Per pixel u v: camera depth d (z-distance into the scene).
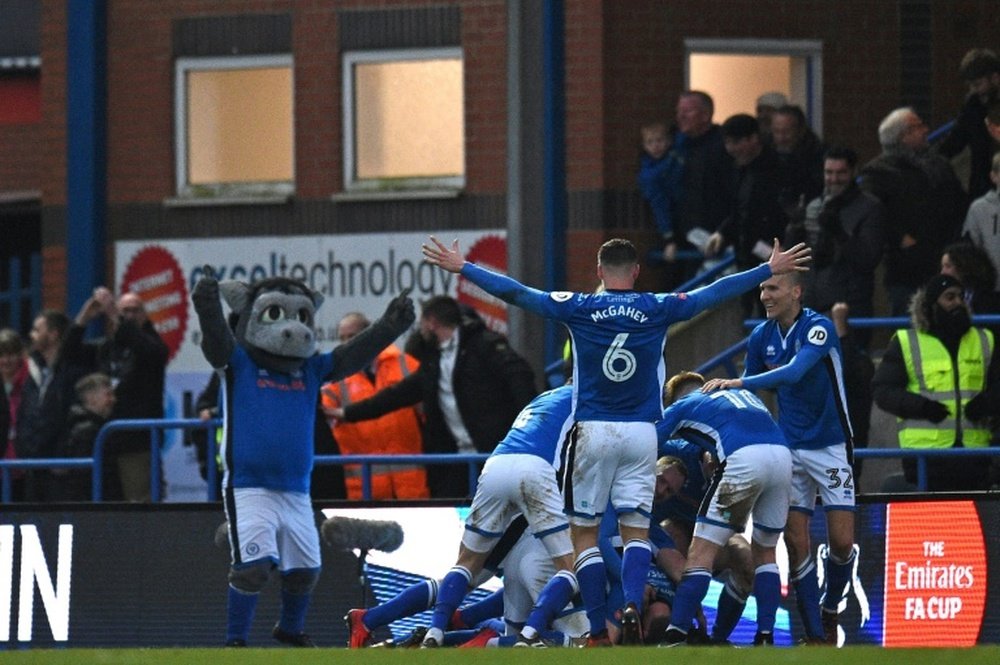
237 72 69.75
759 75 66.00
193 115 70.06
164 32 70.12
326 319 68.19
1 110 85.62
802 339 43.69
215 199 69.19
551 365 62.28
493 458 42.53
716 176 61.88
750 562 44.72
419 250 67.06
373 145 68.25
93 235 69.75
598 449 41.16
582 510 41.47
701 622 44.94
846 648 32.19
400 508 49.44
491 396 53.28
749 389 42.84
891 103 66.44
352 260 67.88
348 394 56.44
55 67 70.25
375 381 56.62
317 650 33.69
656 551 44.41
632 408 41.28
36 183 85.19
